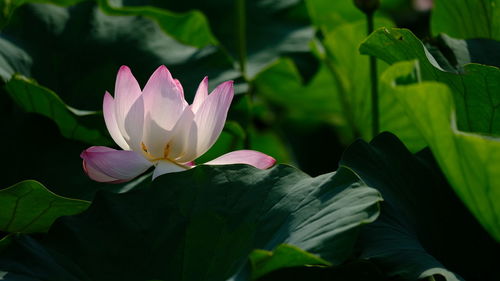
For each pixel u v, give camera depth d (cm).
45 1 321
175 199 283
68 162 303
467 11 312
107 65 317
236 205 281
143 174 301
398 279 276
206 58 319
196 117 288
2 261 277
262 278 278
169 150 289
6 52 309
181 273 279
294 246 267
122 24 323
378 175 285
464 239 287
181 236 281
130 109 286
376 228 279
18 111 306
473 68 286
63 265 279
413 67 275
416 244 278
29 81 301
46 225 290
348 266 278
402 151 290
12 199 284
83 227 282
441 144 273
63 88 313
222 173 285
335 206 275
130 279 279
